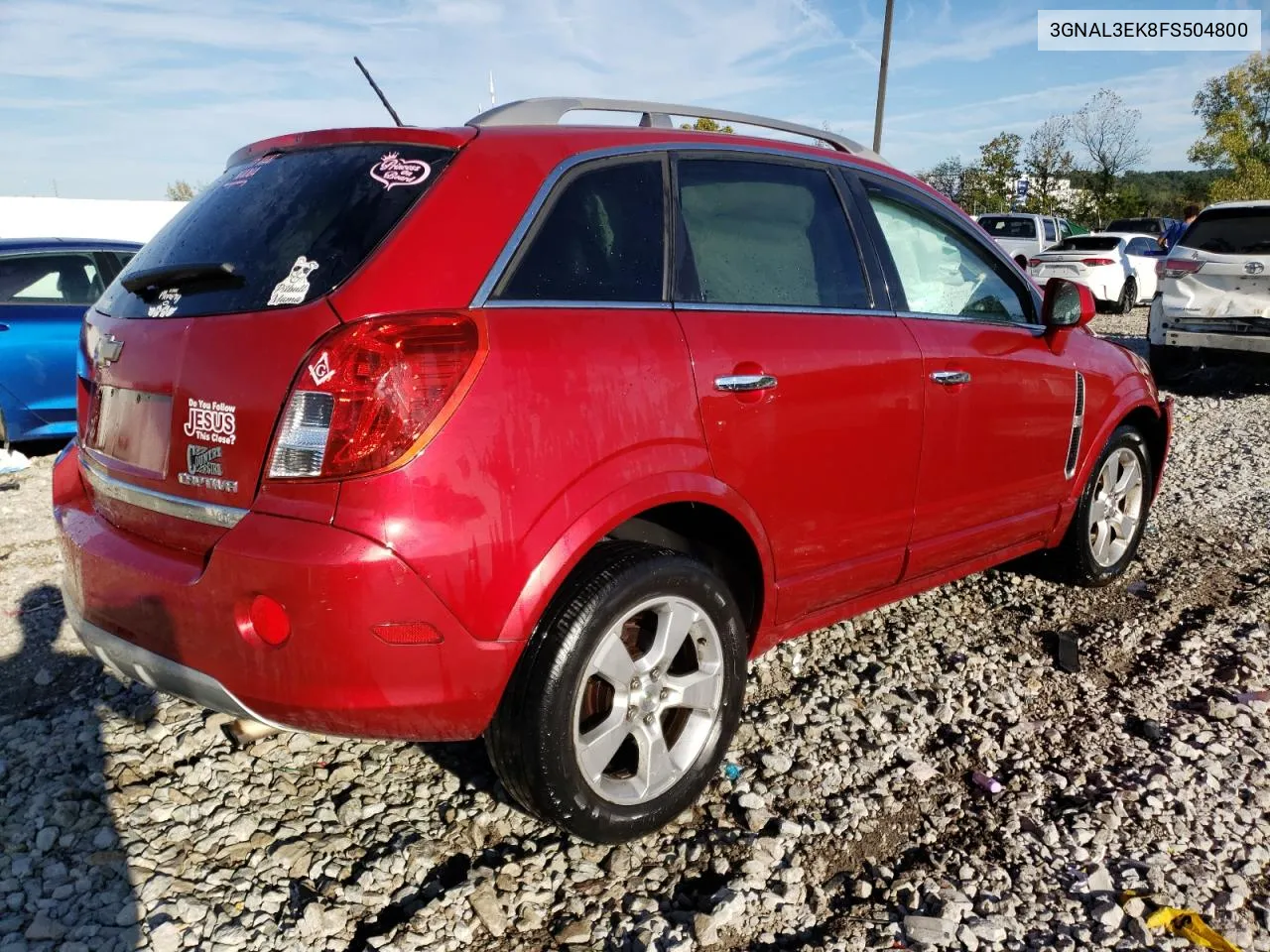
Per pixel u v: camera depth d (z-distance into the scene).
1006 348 3.53
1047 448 3.77
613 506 2.29
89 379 2.68
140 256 2.71
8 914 2.23
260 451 2.08
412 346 2.04
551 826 2.60
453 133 2.40
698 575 2.49
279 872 2.40
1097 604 4.21
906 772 2.90
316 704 2.05
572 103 2.72
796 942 2.22
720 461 2.55
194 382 2.20
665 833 2.60
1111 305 17.80
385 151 2.39
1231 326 9.47
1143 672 3.56
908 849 2.56
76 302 6.69
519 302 2.24
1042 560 4.39
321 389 2.01
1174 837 2.60
